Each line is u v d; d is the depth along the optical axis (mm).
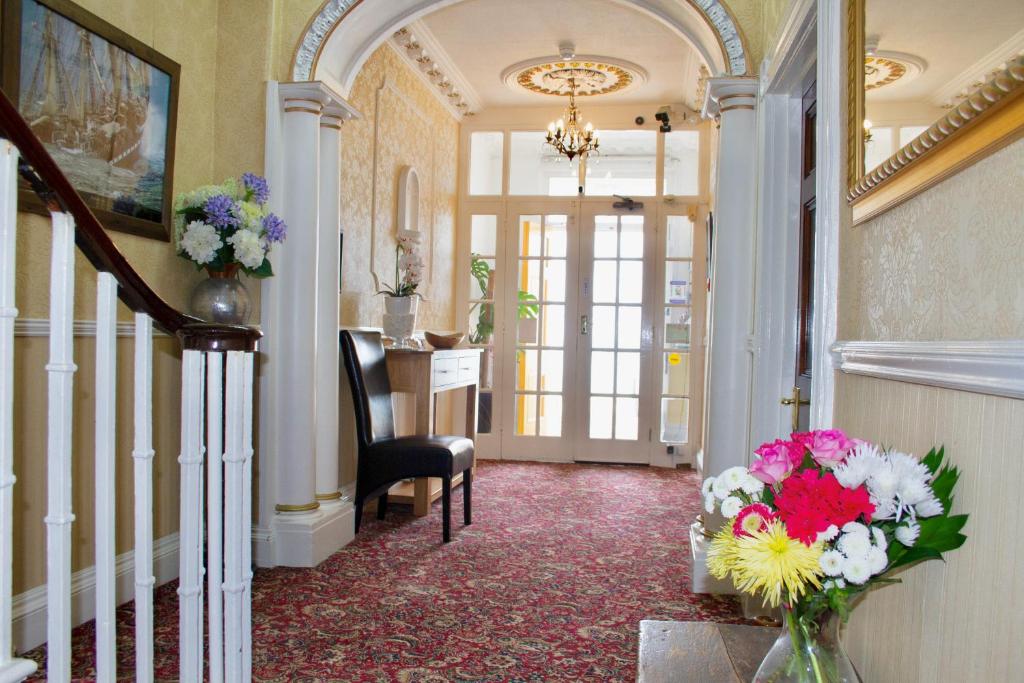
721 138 2949
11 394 1168
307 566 3170
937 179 1110
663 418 5953
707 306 5398
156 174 2779
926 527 969
